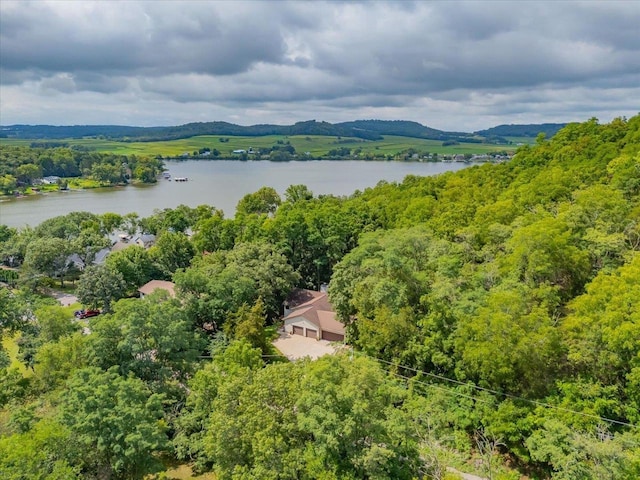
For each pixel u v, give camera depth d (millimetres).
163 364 38625
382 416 26844
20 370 47562
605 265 38031
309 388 26562
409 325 37688
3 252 86625
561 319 34844
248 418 27312
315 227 70000
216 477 32125
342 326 54688
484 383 33062
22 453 24109
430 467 27797
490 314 32094
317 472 24969
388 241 48969
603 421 28578
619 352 28797
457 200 69812
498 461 31766
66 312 47031
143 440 27422
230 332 48375
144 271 73750
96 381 30234
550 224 40438
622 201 43781
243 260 61312
